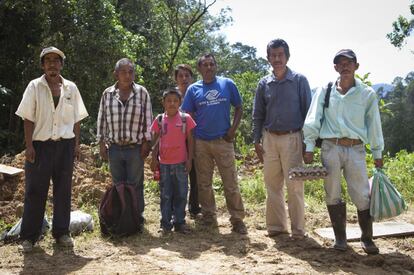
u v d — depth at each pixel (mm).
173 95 5324
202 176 5680
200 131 5547
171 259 4402
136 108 5188
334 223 4699
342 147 4566
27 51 14938
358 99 4535
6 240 4859
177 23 22641
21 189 6430
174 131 5344
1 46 14836
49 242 4812
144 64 21141
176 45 23219
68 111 4625
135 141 5227
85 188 6535
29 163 4539
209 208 5781
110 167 5336
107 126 5301
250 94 21859
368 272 4145
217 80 5598
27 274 3980
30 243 4562
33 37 15086
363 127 4566
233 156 5559
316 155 8570
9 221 5508
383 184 4488
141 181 5402
